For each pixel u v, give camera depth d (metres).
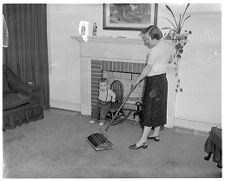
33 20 3.86
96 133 2.99
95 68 3.75
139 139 3.11
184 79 3.37
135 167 2.51
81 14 3.71
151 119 2.78
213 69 3.23
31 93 3.51
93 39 3.60
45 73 4.04
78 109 4.06
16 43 3.94
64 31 3.86
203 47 3.21
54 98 4.18
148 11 3.36
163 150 2.86
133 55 3.47
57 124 3.51
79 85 3.98
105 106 3.49
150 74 2.73
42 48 3.95
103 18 3.59
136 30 3.47
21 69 4.05
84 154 2.73
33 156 2.67
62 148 2.85
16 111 3.32
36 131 3.26
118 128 3.42
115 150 2.83
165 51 2.69
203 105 3.37
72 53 3.90
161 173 2.42
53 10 3.82
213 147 2.51
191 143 3.05
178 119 3.52
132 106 3.68
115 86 3.74
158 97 2.75
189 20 3.21
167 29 3.33
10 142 2.95
